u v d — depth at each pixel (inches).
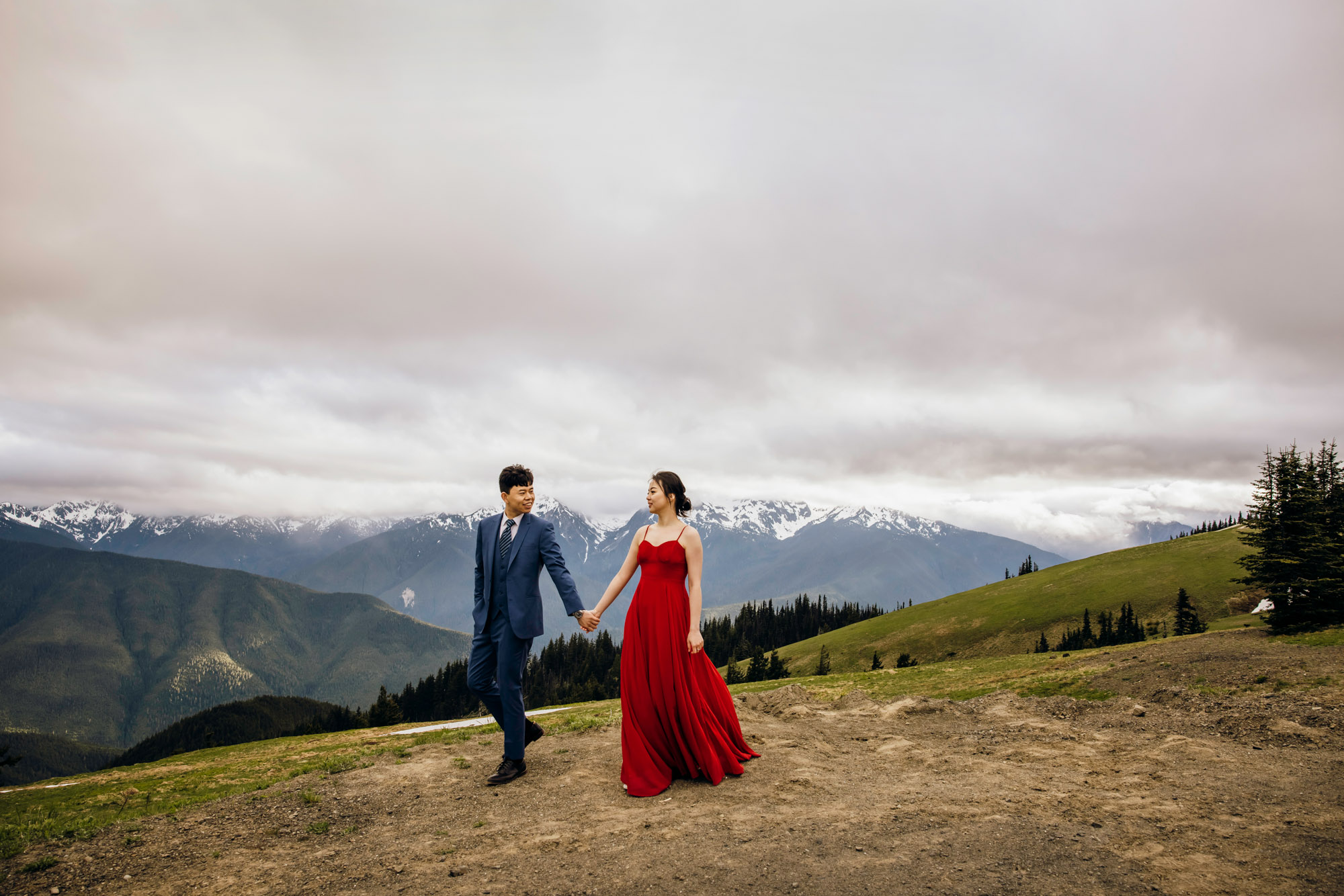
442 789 246.5
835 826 194.1
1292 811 190.1
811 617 6338.6
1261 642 840.3
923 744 305.1
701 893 156.4
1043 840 179.3
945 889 153.8
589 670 5123.0
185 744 5270.7
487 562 263.1
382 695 4175.7
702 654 268.4
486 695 266.4
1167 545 4338.1
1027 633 3590.1
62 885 175.3
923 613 4434.1
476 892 162.4
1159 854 167.3
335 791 244.1
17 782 7701.8
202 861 188.2
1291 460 1098.7
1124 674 749.3
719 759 249.6
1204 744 271.6
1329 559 1005.8
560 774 259.9
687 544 262.5
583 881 165.5
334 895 165.2
